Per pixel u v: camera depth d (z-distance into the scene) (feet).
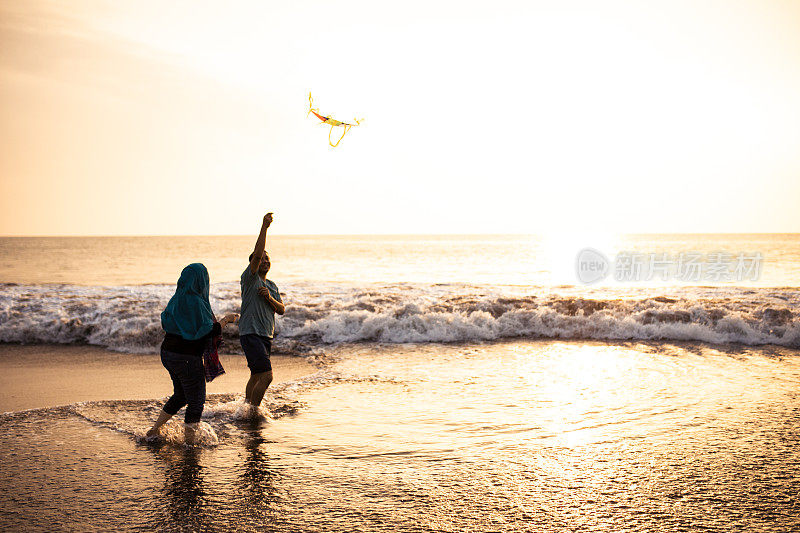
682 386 23.43
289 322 37.37
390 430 17.81
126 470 14.43
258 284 19.62
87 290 55.16
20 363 28.89
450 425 18.28
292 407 20.53
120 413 19.62
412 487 13.38
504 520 11.68
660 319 36.96
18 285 61.11
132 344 33.65
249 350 19.25
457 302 41.83
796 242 352.90
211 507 12.26
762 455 15.44
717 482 13.65
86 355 31.01
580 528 11.33
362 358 30.09
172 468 14.58
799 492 13.06
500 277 98.17
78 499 12.66
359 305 41.19
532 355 30.60
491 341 35.06
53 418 19.02
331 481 13.75
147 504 12.41
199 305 16.56
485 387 23.45
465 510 12.15
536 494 12.98
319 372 26.63
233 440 16.89
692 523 11.55
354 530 11.21
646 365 27.78
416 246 325.62
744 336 34.01
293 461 15.12
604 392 22.49
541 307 40.34
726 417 19.03
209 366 17.28
